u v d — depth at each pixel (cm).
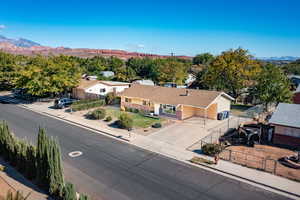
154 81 6600
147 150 1852
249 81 3809
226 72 3819
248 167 1530
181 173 1469
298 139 1889
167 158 1700
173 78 5794
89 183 1330
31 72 3531
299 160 1562
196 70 7994
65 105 3422
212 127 2480
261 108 3141
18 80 3725
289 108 2152
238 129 2259
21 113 3103
